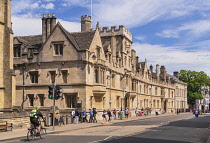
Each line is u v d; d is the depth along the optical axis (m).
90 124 34.56
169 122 39.44
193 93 109.81
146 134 23.17
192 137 21.91
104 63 44.91
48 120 31.02
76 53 40.66
